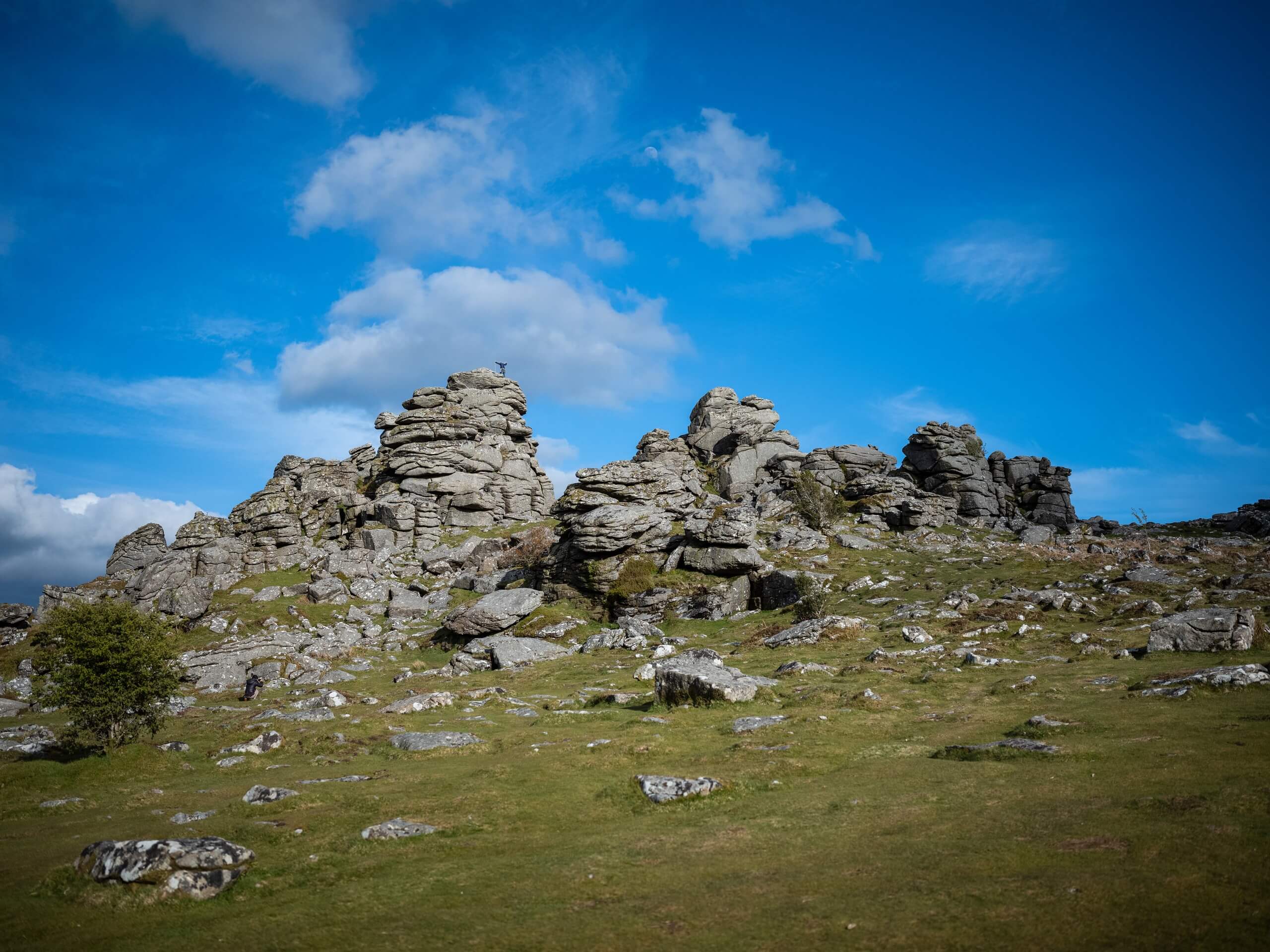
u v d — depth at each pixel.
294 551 94.25
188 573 85.25
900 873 13.70
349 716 38.25
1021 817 16.02
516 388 131.38
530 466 123.38
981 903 12.01
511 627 69.00
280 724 37.31
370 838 18.14
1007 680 33.09
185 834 19.06
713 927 12.23
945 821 16.41
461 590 88.50
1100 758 19.92
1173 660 33.84
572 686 45.62
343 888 15.46
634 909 13.23
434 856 17.02
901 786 19.56
